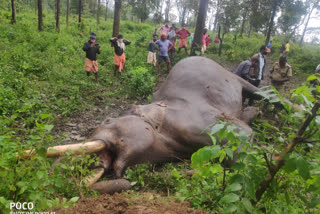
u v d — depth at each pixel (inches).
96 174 146.5
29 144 100.0
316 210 90.6
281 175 87.5
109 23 1384.1
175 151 180.4
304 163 71.6
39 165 100.7
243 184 78.1
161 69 507.5
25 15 1057.5
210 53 783.1
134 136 163.3
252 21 848.3
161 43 462.3
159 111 185.5
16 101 243.4
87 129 234.2
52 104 272.7
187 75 209.8
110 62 490.0
